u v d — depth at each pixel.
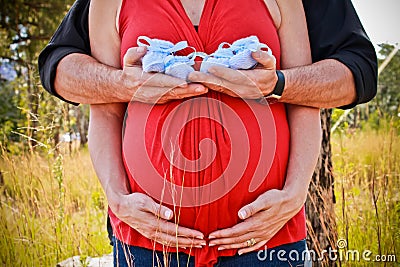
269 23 1.96
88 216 4.14
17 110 8.07
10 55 8.55
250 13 1.92
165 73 1.84
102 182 2.01
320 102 1.99
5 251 3.68
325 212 3.33
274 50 1.96
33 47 8.52
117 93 1.95
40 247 3.71
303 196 1.93
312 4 2.14
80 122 7.31
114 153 2.06
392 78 7.04
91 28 2.09
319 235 3.35
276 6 2.01
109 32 2.07
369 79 2.05
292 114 2.04
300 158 1.97
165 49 1.87
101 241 3.90
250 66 1.85
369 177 4.34
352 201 3.74
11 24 8.56
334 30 2.11
